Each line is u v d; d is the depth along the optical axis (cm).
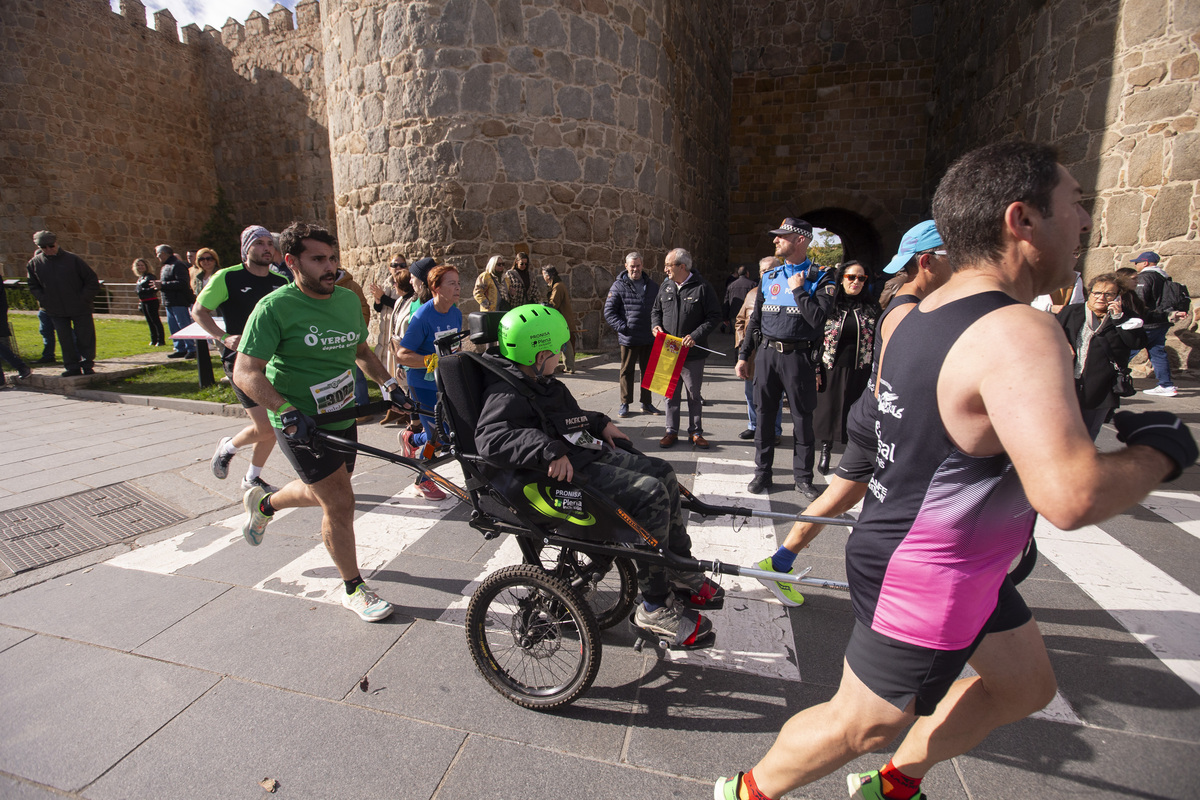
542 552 359
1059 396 107
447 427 254
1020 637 160
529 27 959
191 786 208
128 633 294
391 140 1004
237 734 230
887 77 1698
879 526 146
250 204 2066
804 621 298
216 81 2033
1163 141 802
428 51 951
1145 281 720
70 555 376
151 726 235
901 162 1723
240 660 273
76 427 670
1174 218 805
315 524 414
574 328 893
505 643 282
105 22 1798
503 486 235
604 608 305
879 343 263
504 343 244
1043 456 104
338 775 212
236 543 389
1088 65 878
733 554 367
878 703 148
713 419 675
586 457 240
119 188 1852
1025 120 1034
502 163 980
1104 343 325
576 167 1019
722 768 212
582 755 219
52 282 834
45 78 1689
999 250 130
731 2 1712
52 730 233
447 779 210
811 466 452
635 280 665
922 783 203
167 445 600
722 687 253
